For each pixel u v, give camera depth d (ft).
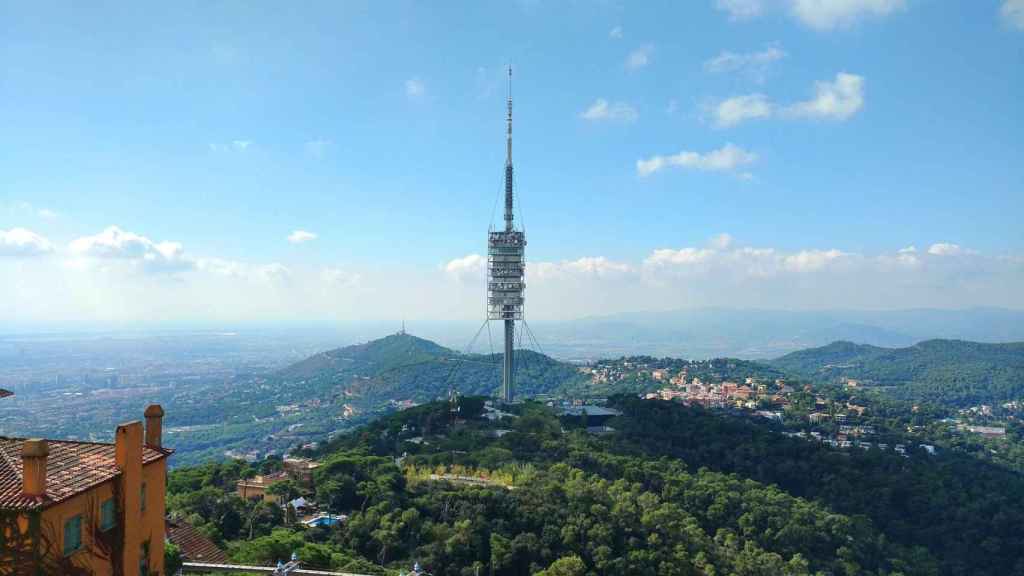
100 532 120.67
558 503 408.87
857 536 491.31
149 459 136.77
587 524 380.58
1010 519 540.93
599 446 585.22
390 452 554.05
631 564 361.92
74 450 128.57
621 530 392.27
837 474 597.11
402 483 416.05
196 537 238.48
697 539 418.51
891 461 636.07
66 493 111.96
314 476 411.13
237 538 305.53
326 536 334.44
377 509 361.51
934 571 472.03
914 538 528.63
